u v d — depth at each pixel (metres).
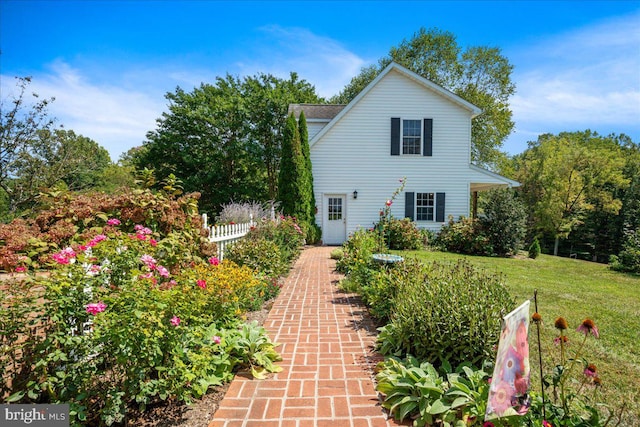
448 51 24.80
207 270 4.20
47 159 13.76
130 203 4.42
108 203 4.38
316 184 14.83
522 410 2.09
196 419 2.51
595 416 2.17
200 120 20.91
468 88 25.19
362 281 6.27
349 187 14.80
